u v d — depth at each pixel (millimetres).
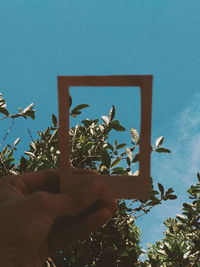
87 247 2123
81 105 2232
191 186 2111
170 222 2449
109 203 1186
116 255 2107
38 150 2400
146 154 972
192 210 2094
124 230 2197
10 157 2330
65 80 930
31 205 882
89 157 2336
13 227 861
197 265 2029
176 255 2066
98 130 2342
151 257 2119
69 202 945
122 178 1008
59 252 2010
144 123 948
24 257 886
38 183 1148
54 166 2162
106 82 920
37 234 889
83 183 1000
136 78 922
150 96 927
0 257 852
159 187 2111
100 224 1173
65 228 1160
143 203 2146
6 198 940
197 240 1987
